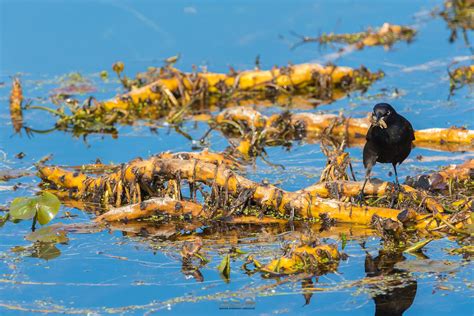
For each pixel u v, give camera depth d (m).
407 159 14.47
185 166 12.05
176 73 18.25
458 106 16.95
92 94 18.52
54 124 16.89
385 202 11.95
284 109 17.44
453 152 14.76
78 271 10.29
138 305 9.35
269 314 9.09
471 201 11.41
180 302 9.37
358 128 15.79
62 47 21.20
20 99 17.58
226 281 9.88
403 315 9.01
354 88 18.66
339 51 20.78
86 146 15.54
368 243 10.89
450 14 23.00
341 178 12.27
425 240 10.52
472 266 10.09
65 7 23.55
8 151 15.27
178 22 22.67
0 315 9.16
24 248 11.05
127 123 16.98
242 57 20.42
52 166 13.31
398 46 21.00
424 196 11.62
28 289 9.83
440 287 9.57
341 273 9.98
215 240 11.17
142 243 11.13
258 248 10.82
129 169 12.36
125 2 23.95
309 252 10.16
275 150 15.26
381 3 24.30
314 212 11.68
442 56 20.09
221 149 15.29
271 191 11.85
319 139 15.90
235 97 18.31
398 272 9.96
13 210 11.62
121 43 21.36
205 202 12.12
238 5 23.94
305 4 24.05
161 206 11.92
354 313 9.08
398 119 11.62
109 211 11.93
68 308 9.33
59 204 11.72
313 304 9.27
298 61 20.09
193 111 17.67
